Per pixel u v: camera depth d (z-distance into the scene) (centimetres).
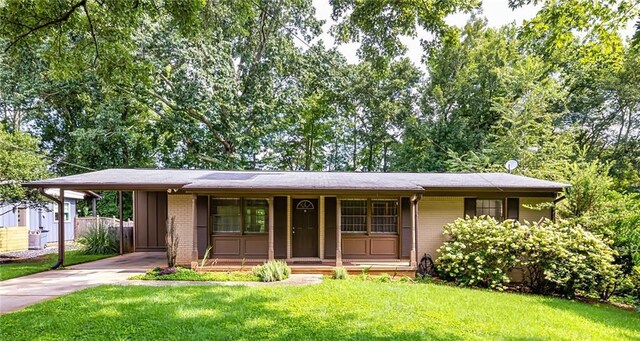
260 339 451
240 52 1922
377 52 882
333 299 630
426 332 486
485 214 1048
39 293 669
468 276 850
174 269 874
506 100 1716
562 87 1872
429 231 1040
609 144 1989
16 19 656
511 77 1761
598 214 898
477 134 1906
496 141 1764
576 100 1950
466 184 998
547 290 827
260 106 1898
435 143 1981
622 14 652
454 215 1041
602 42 713
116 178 1032
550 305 670
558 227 881
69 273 883
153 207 1353
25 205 1259
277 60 1900
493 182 1031
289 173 1270
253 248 1042
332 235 1069
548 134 1612
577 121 1883
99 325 487
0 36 677
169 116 1905
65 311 543
